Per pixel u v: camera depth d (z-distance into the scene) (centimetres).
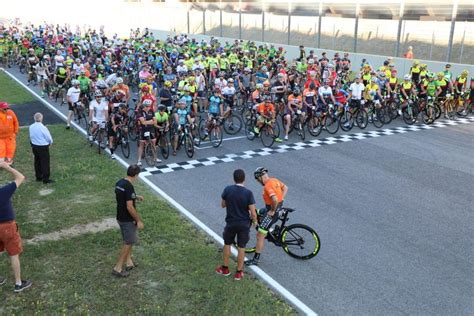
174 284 647
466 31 2408
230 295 621
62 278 658
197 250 743
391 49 2855
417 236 807
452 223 860
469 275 685
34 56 2381
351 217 881
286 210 727
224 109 1536
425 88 1688
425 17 2603
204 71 2025
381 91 1728
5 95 2120
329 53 2994
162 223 837
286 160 1237
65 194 975
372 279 672
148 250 743
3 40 3047
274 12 3522
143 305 597
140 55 2427
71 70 2008
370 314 590
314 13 3234
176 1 4512
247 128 1518
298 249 732
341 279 672
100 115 1280
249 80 2169
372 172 1144
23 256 715
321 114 1468
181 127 1252
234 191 650
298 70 2188
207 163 1210
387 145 1388
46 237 782
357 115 1588
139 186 1039
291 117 1455
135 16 5238
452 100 1811
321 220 866
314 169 1163
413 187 1043
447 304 613
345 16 3059
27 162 1204
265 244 779
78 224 834
